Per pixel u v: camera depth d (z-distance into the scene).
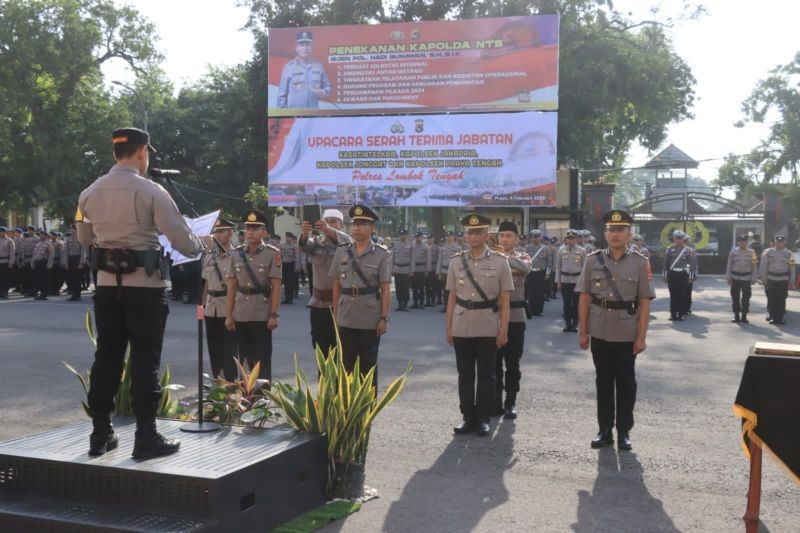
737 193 62.81
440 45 22.88
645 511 5.13
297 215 24.62
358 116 23.53
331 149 23.72
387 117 23.33
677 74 36.41
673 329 15.75
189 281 20.16
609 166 54.34
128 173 4.55
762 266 17.08
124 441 4.80
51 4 37.59
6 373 9.79
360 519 4.89
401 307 20.08
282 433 5.01
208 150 51.25
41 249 21.56
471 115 22.88
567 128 32.72
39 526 4.02
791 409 4.60
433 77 23.00
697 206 59.47
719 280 34.91
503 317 7.18
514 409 8.09
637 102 35.56
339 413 5.12
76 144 40.38
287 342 12.78
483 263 7.23
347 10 33.28
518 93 22.59
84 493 4.27
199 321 5.16
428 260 20.59
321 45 23.56
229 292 8.30
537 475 5.90
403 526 4.78
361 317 7.39
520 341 7.89
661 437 7.03
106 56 40.41
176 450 4.52
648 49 35.22
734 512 5.13
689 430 7.28
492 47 22.64
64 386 9.00
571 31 33.22
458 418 7.68
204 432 5.00
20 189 40.16
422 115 23.16
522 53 22.48
